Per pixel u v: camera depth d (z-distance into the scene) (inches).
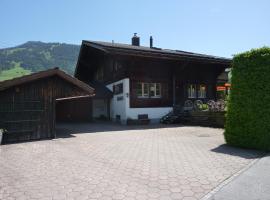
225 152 358.0
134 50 783.7
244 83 393.4
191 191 213.2
